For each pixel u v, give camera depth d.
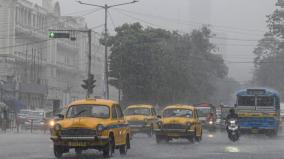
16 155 24.89
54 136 22.75
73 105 24.27
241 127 45.09
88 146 22.47
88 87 49.47
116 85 73.00
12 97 75.38
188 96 89.44
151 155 24.95
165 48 76.25
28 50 90.94
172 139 38.78
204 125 58.91
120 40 72.56
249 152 27.38
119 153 25.91
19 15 87.00
